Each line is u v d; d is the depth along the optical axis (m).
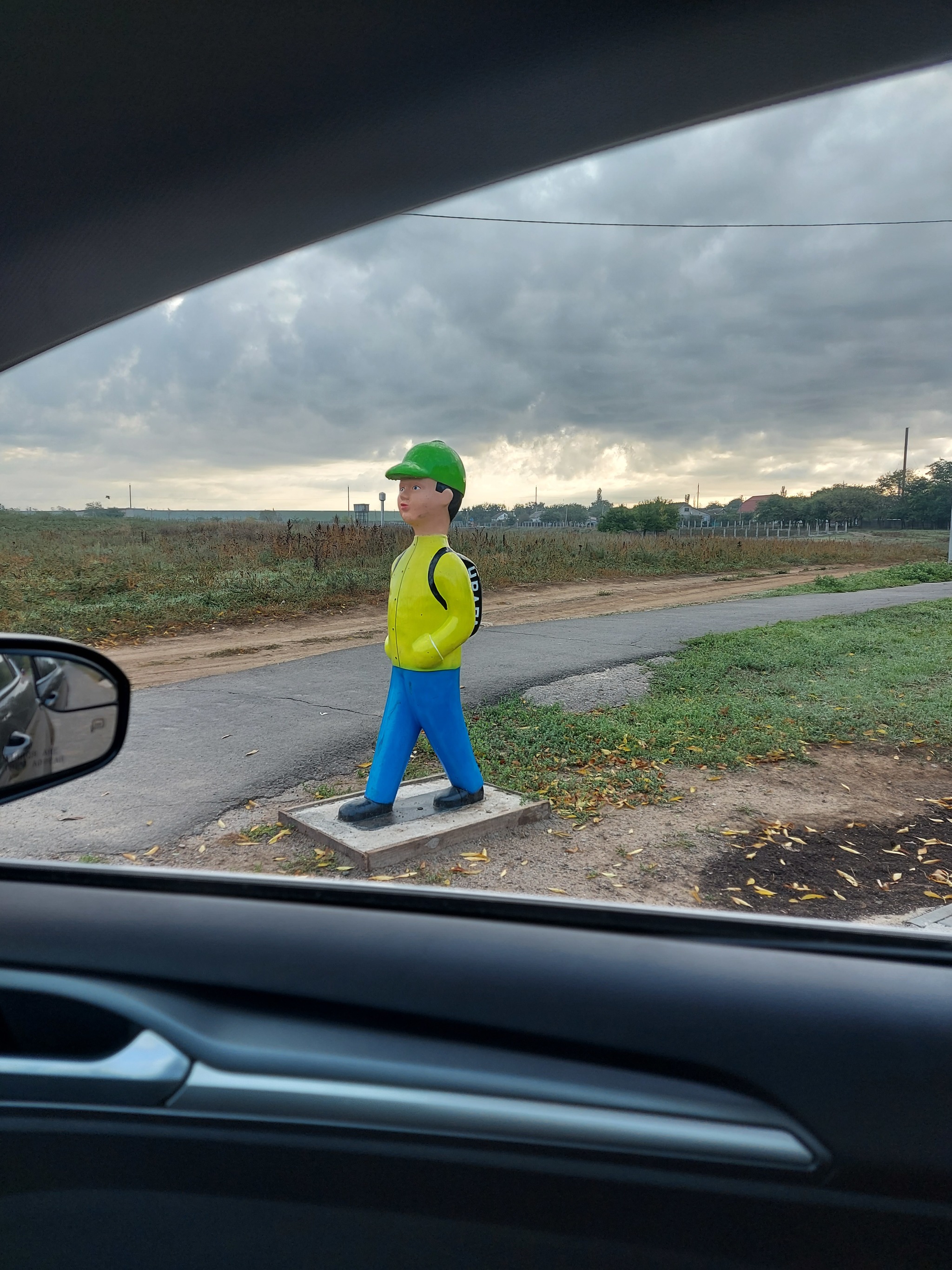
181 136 1.47
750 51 1.29
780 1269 0.92
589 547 29.56
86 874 1.43
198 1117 1.02
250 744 6.34
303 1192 0.98
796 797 5.38
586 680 8.60
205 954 1.20
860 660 10.14
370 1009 1.13
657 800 5.27
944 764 6.13
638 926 1.29
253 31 1.30
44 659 1.44
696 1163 0.96
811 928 1.26
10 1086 1.05
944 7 1.14
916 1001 1.11
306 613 15.14
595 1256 0.94
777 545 38.56
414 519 4.35
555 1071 1.05
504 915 1.33
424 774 5.75
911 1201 0.92
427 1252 0.95
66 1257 1.00
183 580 17.69
